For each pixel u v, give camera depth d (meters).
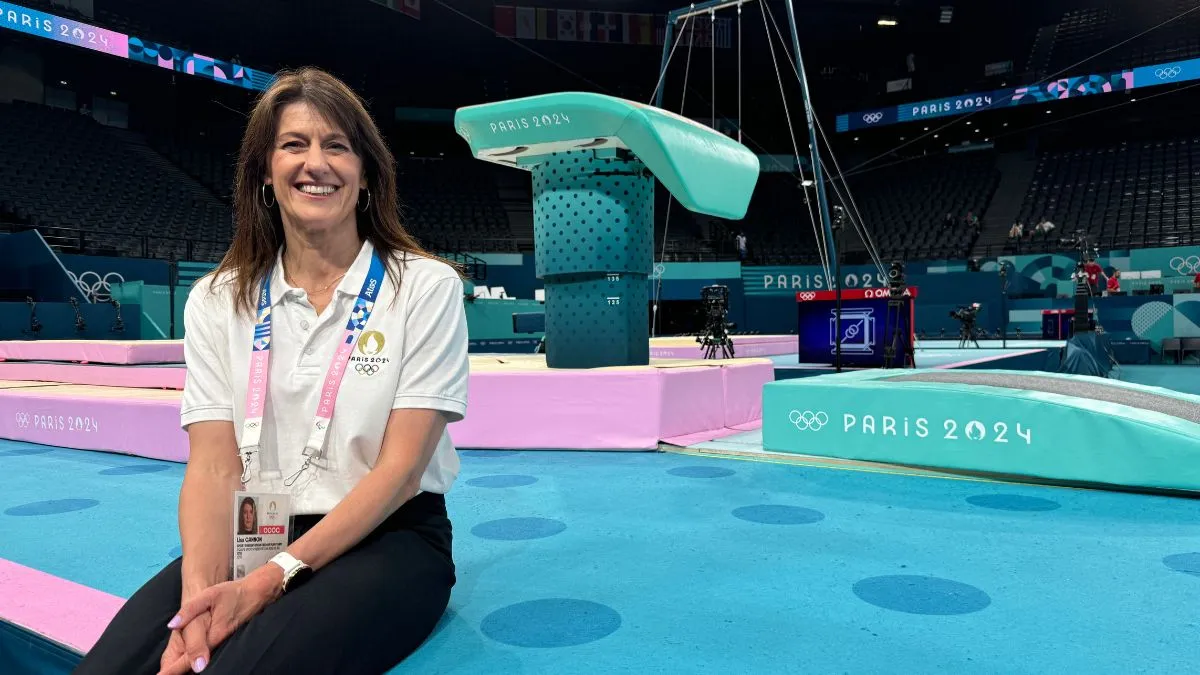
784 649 1.39
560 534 2.26
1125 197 20.09
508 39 22.16
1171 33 22.30
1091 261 15.90
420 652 1.39
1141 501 2.53
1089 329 10.22
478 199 23.11
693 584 1.78
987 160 24.28
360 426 1.28
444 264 1.44
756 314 19.00
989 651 1.36
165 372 5.15
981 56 24.80
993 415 2.84
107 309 10.15
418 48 22.78
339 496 1.30
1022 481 2.86
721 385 4.35
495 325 14.45
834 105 25.80
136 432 4.00
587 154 4.11
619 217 4.14
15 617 1.48
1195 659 1.31
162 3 19.98
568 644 1.43
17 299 11.05
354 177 1.34
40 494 3.04
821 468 3.27
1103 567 1.86
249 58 21.88
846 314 7.00
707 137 4.16
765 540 2.16
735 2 9.94
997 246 20.12
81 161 17.30
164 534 2.39
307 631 1.05
